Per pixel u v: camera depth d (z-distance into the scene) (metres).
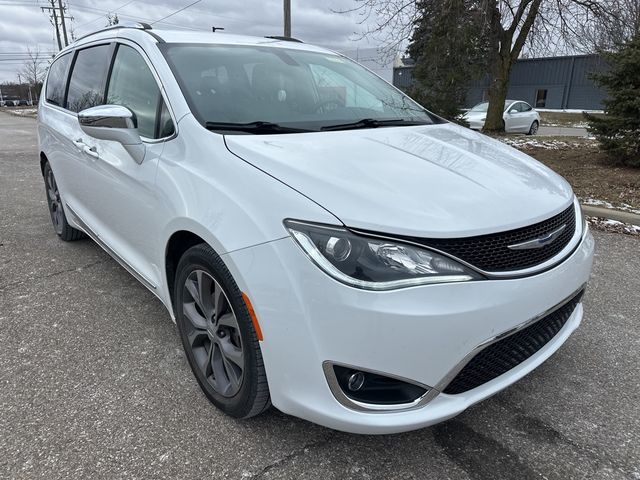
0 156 11.24
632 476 2.06
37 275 4.04
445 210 1.93
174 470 2.07
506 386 2.09
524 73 36.88
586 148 10.34
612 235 5.18
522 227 2.01
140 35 3.10
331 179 2.01
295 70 3.23
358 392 1.89
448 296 1.80
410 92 12.84
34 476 2.03
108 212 3.27
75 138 3.69
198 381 2.51
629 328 3.24
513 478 2.04
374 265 1.78
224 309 2.25
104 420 2.36
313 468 2.09
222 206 2.09
